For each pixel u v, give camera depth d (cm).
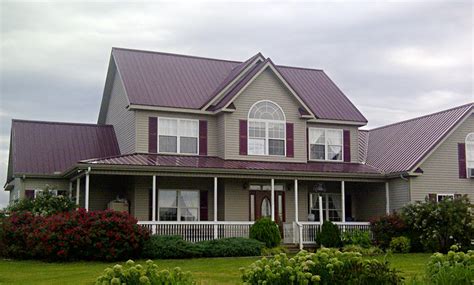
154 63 3109
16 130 2953
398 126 3478
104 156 2967
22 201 2561
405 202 2920
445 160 3017
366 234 2730
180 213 2806
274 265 1017
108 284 944
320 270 1021
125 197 2862
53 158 2870
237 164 2789
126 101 2908
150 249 2275
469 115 3072
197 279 1559
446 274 1063
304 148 3033
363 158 3347
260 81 2975
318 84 3444
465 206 2638
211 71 3203
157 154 2803
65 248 2164
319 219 3062
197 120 2911
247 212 2884
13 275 1716
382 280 1042
